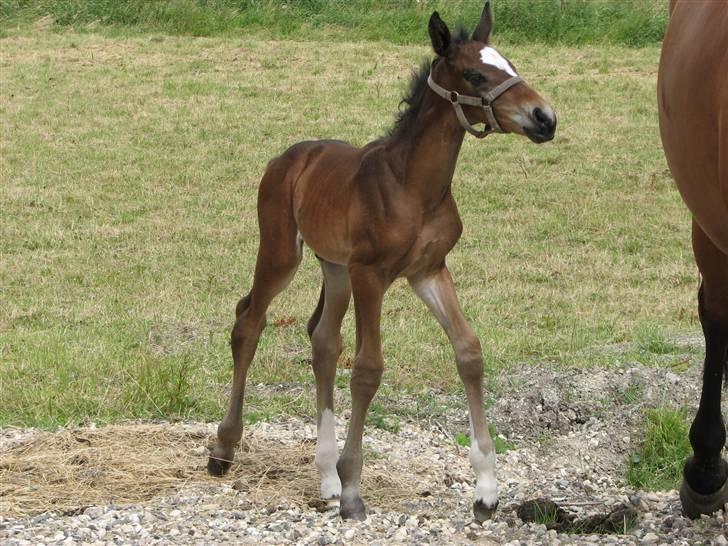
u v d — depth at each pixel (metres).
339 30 23.66
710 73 4.47
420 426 7.21
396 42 23.08
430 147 5.12
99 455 6.24
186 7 23.97
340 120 17.69
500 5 23.48
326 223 5.51
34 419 7.06
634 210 13.76
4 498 5.61
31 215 13.27
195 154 16.12
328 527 5.19
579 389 7.60
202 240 12.41
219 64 21.03
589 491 6.09
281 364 8.21
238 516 5.37
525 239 12.57
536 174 15.36
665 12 24.31
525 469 6.62
